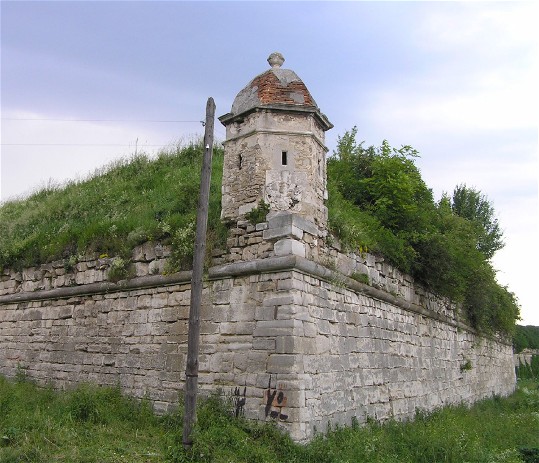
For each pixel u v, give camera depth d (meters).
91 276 13.37
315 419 9.20
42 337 14.35
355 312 11.50
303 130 10.56
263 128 10.44
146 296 11.89
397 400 12.73
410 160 16.16
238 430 8.80
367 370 11.56
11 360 15.11
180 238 11.23
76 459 7.59
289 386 8.88
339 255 11.24
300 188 10.27
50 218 20.22
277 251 9.64
